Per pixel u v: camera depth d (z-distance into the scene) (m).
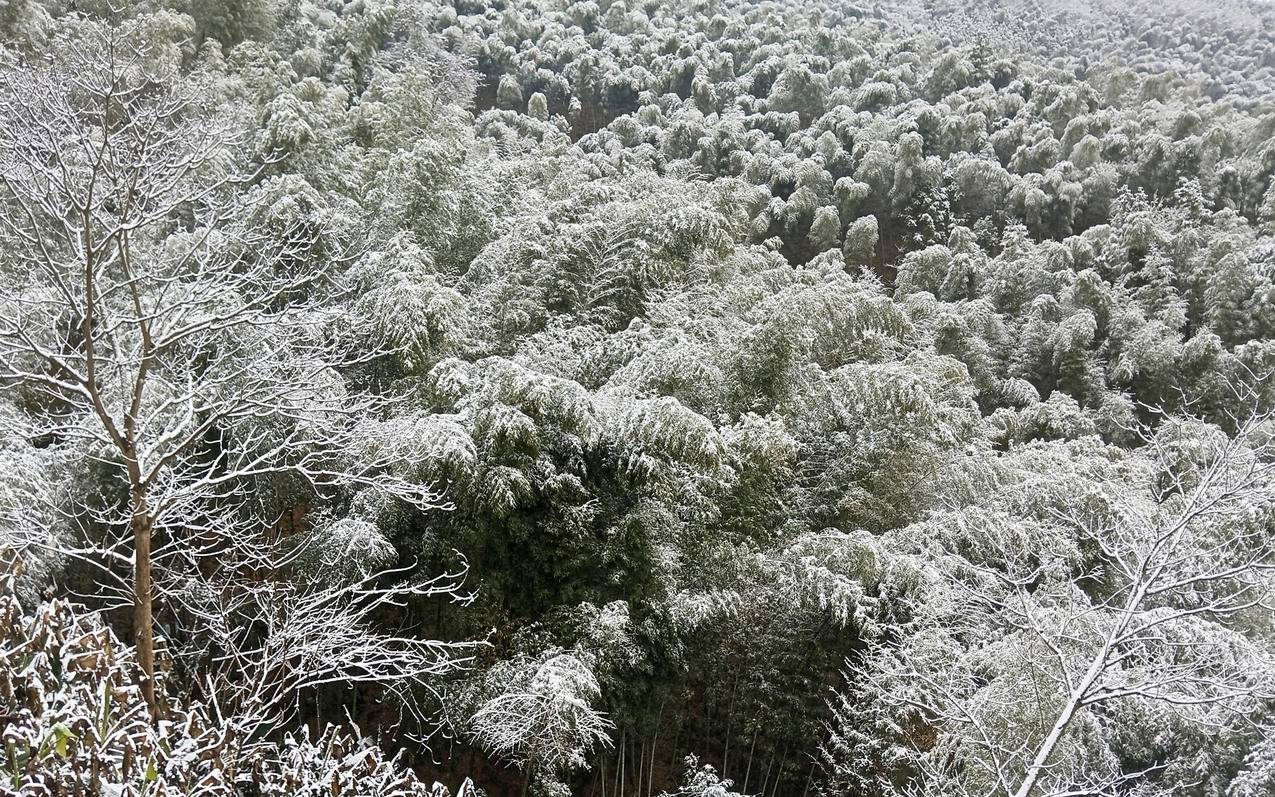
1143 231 25.48
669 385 8.65
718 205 16.69
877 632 8.03
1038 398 20.02
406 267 9.04
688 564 8.52
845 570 8.53
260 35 23.53
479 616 7.52
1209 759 7.20
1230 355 20.59
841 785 8.19
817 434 10.77
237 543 6.58
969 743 6.80
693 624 7.79
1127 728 8.05
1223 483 5.97
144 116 5.75
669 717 9.03
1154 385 21.17
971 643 8.66
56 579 6.59
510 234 11.58
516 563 7.63
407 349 8.01
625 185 16.39
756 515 9.31
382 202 11.52
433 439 6.97
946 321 20.75
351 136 15.87
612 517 7.86
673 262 12.36
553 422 7.63
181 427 4.96
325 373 7.46
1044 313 23.12
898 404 10.22
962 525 9.42
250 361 5.97
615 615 7.29
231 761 3.84
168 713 4.33
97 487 7.10
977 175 29.59
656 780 8.89
